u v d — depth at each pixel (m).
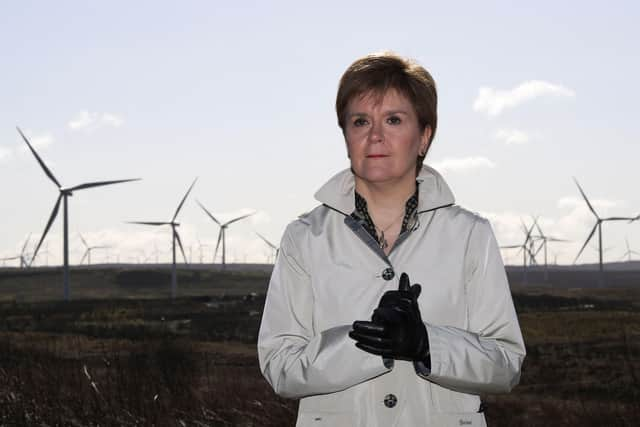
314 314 2.54
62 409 7.85
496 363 2.36
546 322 60.44
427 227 2.55
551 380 25.97
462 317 2.50
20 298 135.12
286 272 2.62
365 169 2.52
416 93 2.52
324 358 2.36
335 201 2.59
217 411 8.45
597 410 12.38
